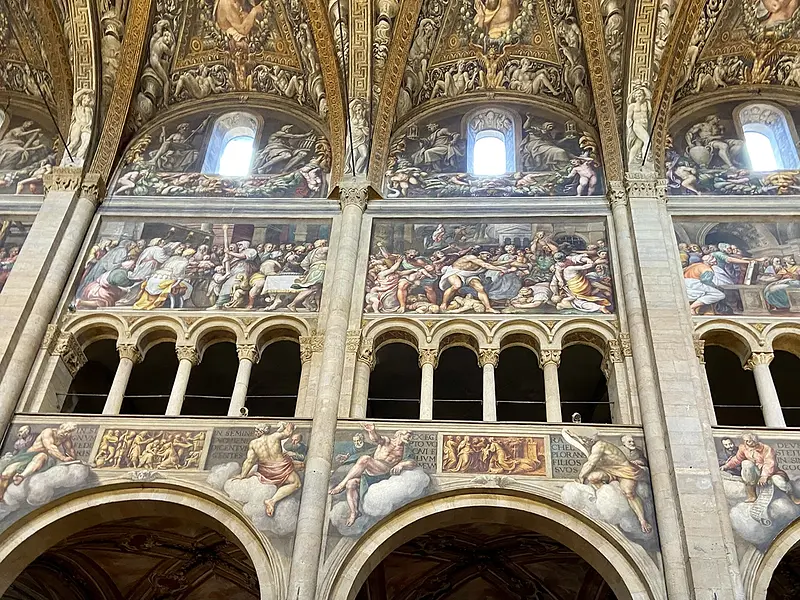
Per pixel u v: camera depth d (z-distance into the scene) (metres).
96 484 15.03
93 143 21.25
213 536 17.69
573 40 22.09
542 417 22.02
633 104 20.67
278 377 21.95
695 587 13.10
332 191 20.42
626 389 16.34
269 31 22.80
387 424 15.77
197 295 18.53
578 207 19.89
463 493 14.86
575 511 14.43
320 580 13.68
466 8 22.38
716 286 18.00
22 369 16.69
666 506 14.23
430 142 22.19
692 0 20.47
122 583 19.39
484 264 18.83
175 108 23.48
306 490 14.66
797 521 14.19
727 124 22.06
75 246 19.16
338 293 17.77
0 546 14.44
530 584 19.17
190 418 16.02
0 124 23.03
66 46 21.98
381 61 21.50
